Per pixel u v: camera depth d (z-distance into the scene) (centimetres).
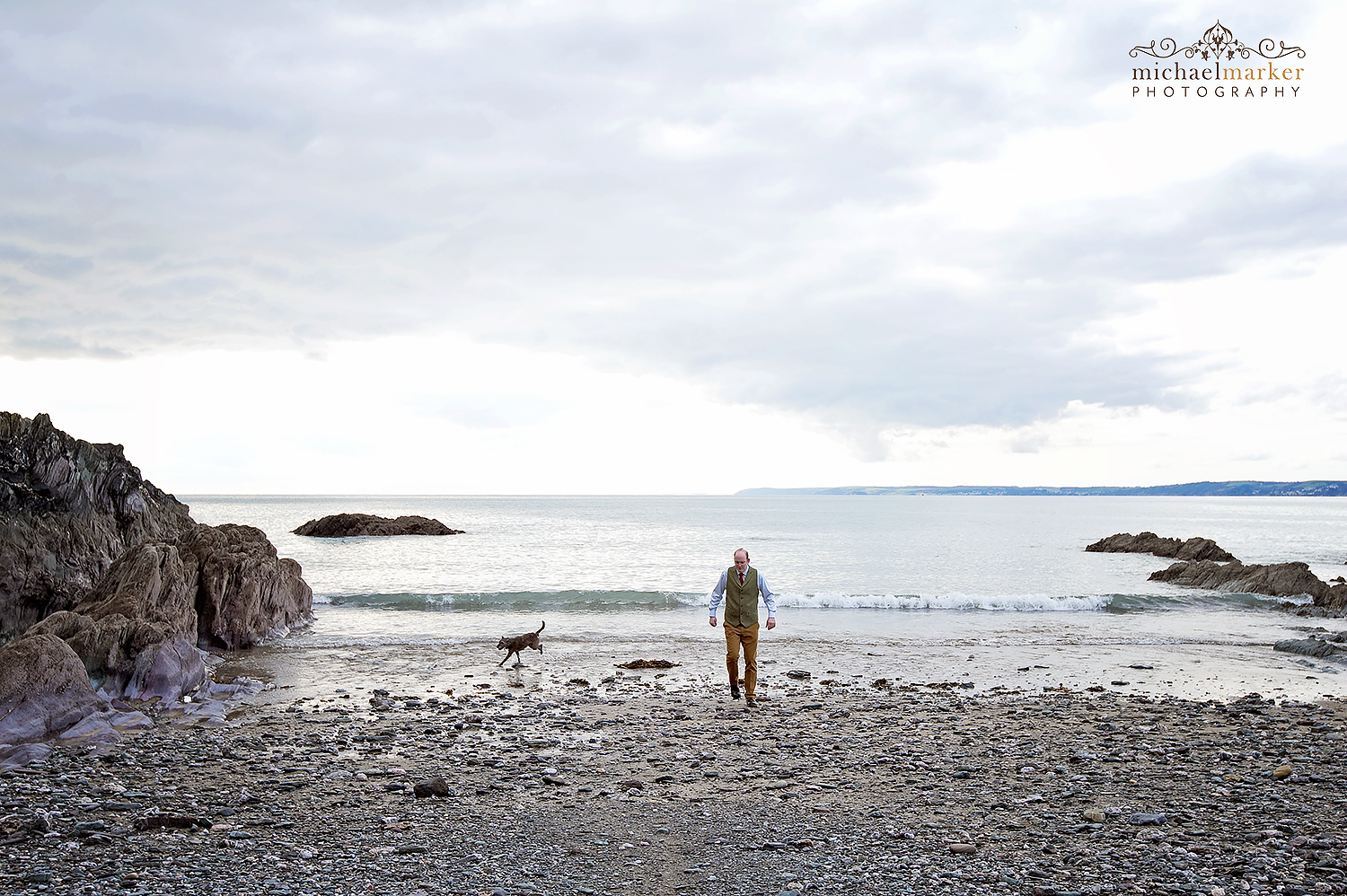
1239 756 967
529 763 940
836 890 583
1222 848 658
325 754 971
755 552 5456
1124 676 1608
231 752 966
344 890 574
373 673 1576
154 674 1320
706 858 647
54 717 1052
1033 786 851
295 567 2338
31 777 843
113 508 2230
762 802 796
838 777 888
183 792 802
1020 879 600
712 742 1053
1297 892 570
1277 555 5719
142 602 1509
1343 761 940
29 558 1781
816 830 712
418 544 6506
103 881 573
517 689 1441
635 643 1955
